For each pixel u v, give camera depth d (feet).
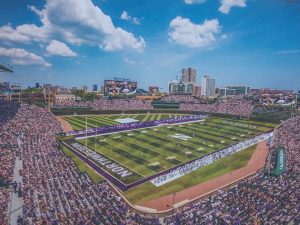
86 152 244.42
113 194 155.33
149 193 168.25
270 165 209.36
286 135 306.35
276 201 141.08
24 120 305.32
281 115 458.91
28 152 206.80
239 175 201.16
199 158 238.68
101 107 507.71
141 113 524.52
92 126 374.84
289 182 168.14
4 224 111.75
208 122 447.83
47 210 126.31
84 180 171.73
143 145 278.87
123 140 298.35
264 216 125.70
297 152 235.81
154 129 369.50
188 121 450.30
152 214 140.05
